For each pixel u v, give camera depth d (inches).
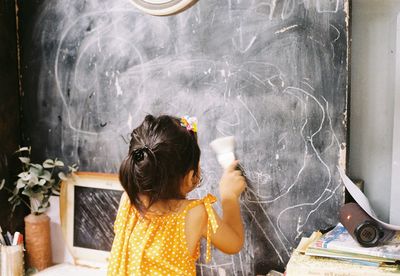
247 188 68.1
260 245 68.5
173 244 53.9
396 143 62.2
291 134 64.7
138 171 50.9
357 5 62.7
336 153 62.6
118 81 74.0
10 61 79.1
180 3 66.0
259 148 66.8
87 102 76.8
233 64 66.7
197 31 68.0
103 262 78.8
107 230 78.0
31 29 78.7
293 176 65.4
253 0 64.4
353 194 56.2
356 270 52.2
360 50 63.4
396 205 63.1
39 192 77.2
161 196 52.8
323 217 64.4
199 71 68.8
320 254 55.4
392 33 61.8
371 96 63.9
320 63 62.0
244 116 67.1
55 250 82.1
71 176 79.4
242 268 70.1
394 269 52.3
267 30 64.2
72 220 80.1
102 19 73.5
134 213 56.7
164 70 70.9
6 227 80.1
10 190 79.0
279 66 64.2
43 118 80.4
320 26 61.4
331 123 62.3
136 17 71.3
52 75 78.5
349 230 55.5
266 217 67.6
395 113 61.8
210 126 69.3
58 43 77.2
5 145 79.2
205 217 55.1
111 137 76.0
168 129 52.1
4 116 78.6
